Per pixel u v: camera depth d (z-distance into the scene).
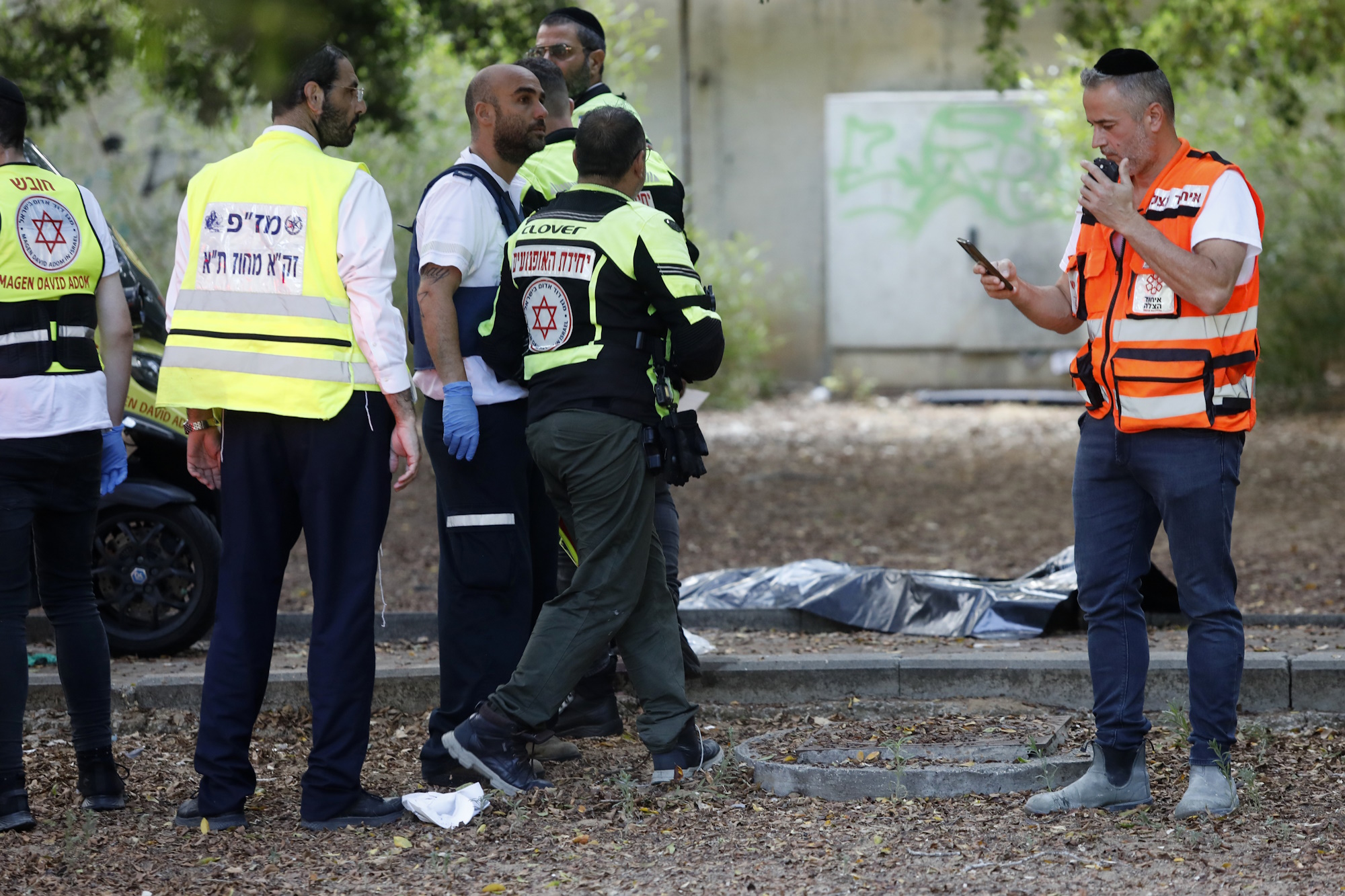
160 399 9.34
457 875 8.50
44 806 9.95
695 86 42.25
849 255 41.72
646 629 10.21
